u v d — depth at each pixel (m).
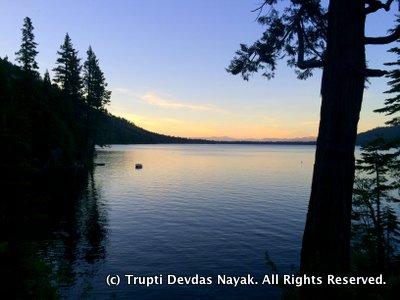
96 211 35.38
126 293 16.95
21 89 52.03
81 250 23.03
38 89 56.97
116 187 52.75
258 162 123.25
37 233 26.55
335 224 5.61
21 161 13.57
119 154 156.50
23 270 11.38
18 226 12.93
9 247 11.90
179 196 45.56
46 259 20.94
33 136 52.56
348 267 5.70
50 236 25.98
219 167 97.81
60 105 64.25
